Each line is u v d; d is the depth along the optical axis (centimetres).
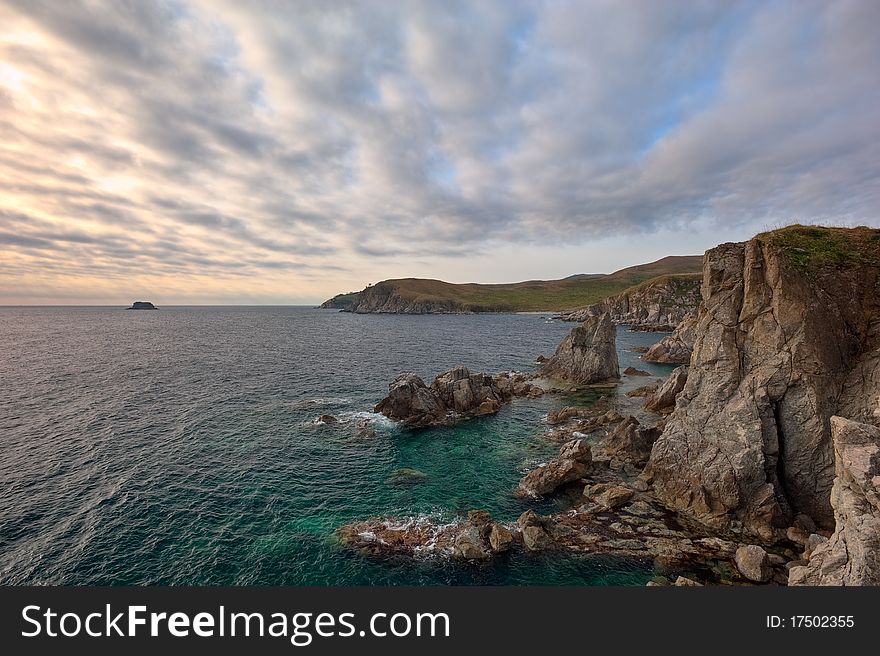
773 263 3275
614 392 7275
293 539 3017
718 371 3378
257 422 5588
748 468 3045
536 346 13800
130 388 7362
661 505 3375
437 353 12150
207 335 17600
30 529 3069
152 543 2941
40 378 8094
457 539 2934
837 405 2969
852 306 3175
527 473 4119
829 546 2077
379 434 5200
